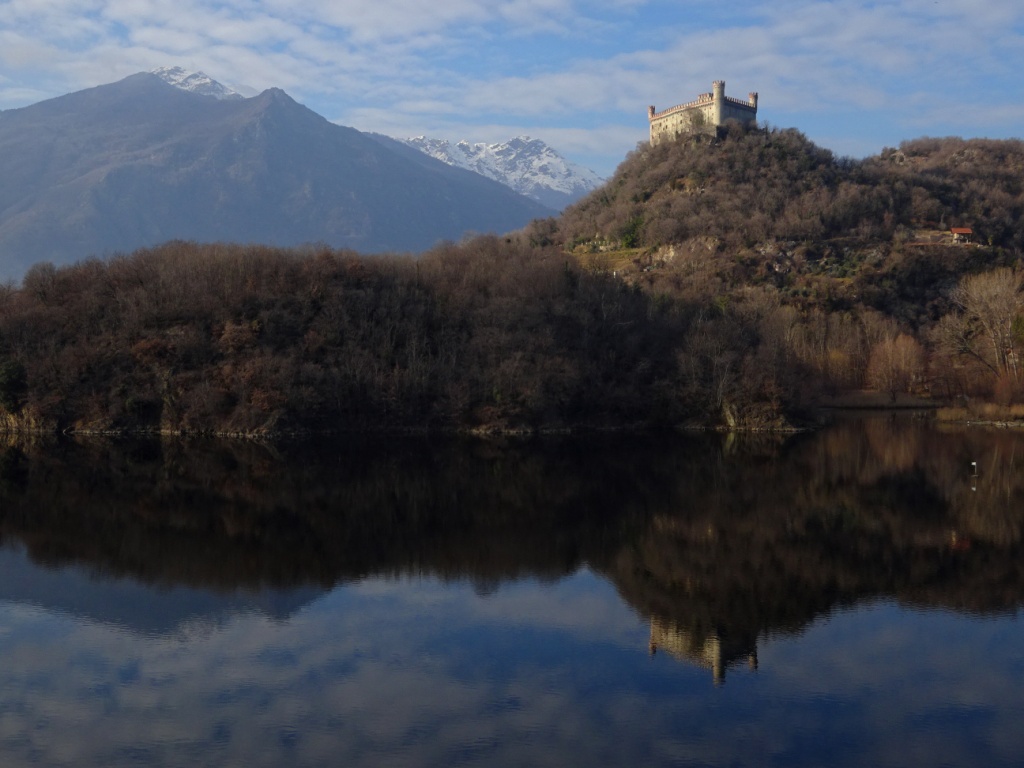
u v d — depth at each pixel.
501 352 117.88
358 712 32.25
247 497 71.50
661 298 139.75
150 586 47.19
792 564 51.44
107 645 38.69
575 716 31.98
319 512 66.06
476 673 35.75
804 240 193.50
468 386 115.19
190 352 111.38
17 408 109.94
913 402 141.38
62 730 30.86
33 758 28.94
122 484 76.62
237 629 40.91
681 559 52.69
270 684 34.69
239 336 111.12
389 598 45.41
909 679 34.84
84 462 88.06
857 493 72.12
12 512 65.00
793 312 153.50
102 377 111.12
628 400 119.38
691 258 187.12
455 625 41.38
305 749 29.56
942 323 152.25
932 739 30.06
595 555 53.81
